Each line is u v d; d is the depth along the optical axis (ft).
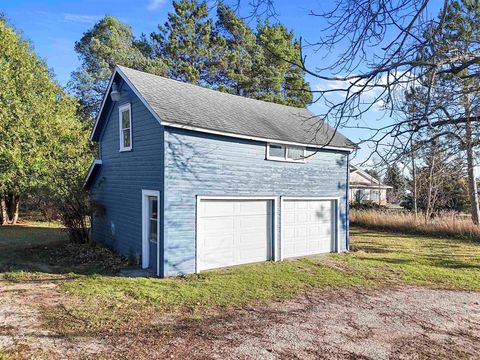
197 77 90.58
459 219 61.67
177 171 32.17
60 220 44.62
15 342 17.11
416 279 32.50
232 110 41.70
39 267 33.94
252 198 37.70
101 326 19.67
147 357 16.10
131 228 37.76
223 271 33.81
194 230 33.09
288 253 41.55
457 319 22.50
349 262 39.09
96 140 46.62
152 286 27.81
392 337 19.38
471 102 12.59
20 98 59.88
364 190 102.83
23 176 56.13
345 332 19.86
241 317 21.84
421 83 11.83
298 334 19.35
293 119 48.44
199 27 93.35
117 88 40.29
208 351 16.92
